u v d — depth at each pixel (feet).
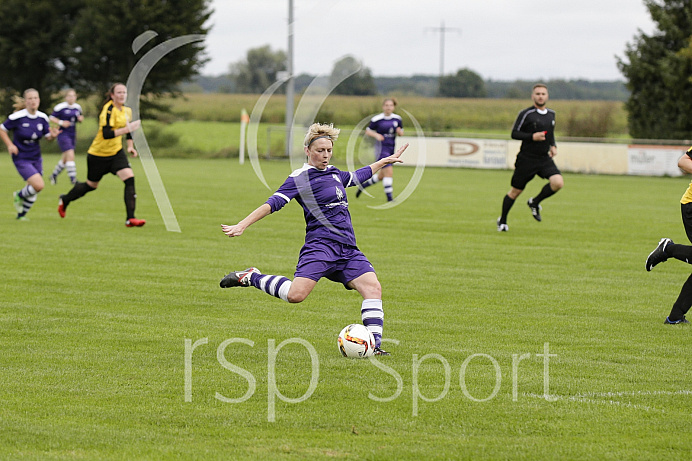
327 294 63.05
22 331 49.96
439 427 34.27
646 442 32.68
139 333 49.93
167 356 44.91
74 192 102.58
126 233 94.17
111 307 57.11
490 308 58.80
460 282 68.80
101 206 121.70
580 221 114.42
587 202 143.95
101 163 98.89
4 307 56.39
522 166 100.58
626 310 58.85
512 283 68.64
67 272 69.82
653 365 44.34
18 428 33.47
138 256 78.69
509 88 586.86
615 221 115.03
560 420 35.32
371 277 47.09
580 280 70.49
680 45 295.07
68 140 148.56
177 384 39.86
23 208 102.63
